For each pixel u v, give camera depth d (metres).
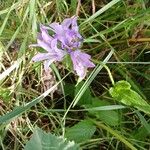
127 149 0.17
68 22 0.15
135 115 0.17
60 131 0.17
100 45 0.17
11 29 0.17
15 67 0.17
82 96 0.16
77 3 0.18
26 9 0.16
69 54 0.15
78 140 0.15
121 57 0.18
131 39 0.17
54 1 0.18
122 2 0.18
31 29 0.17
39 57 0.15
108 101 0.17
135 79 0.18
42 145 0.12
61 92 0.18
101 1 0.18
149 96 0.18
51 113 0.17
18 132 0.17
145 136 0.16
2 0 0.18
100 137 0.17
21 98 0.17
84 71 0.15
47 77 0.17
